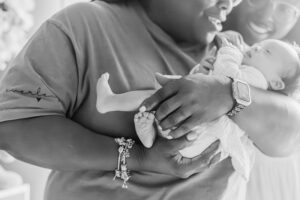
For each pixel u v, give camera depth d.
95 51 0.99
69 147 0.90
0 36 1.89
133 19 1.08
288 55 1.05
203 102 0.88
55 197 1.03
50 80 0.93
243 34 1.32
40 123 0.91
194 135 0.90
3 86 0.94
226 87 0.93
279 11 1.28
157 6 1.07
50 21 0.99
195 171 0.95
